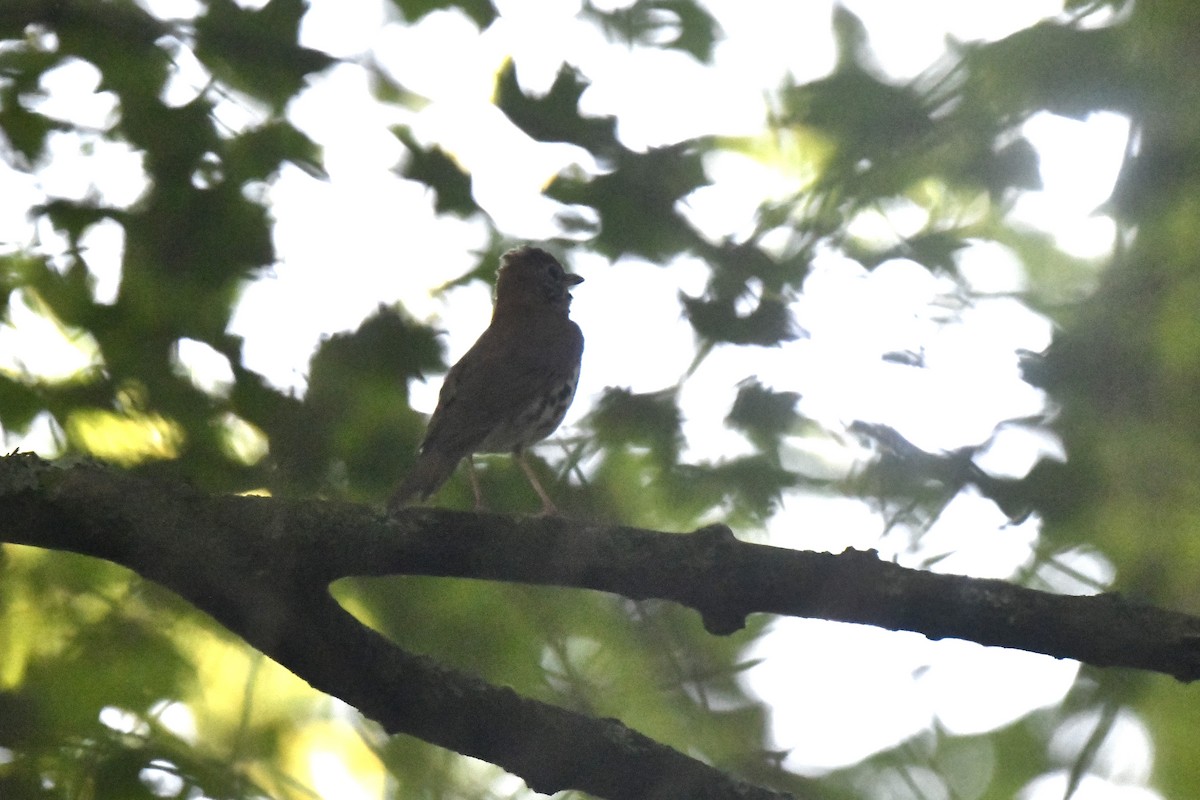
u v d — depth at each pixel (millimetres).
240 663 12852
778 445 12945
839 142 13961
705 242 13445
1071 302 13648
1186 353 12680
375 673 7797
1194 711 12562
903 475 12852
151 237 12047
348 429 12117
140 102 12234
